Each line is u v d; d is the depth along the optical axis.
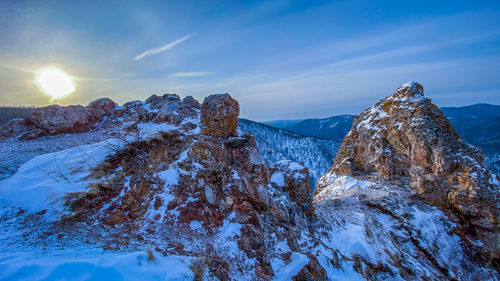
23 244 6.23
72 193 8.56
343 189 22.08
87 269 5.12
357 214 16.45
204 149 11.29
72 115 17.72
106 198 9.07
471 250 15.58
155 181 9.84
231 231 8.73
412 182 19.91
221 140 12.53
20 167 10.52
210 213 9.15
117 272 5.27
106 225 7.88
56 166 10.13
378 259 11.91
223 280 6.50
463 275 14.40
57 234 6.98
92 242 6.81
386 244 13.79
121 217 8.35
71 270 5.01
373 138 23.48
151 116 19.86
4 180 9.56
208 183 9.98
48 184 8.93
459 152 17.72
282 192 13.38
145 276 5.38
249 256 8.12
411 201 18.41
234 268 7.29
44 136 16.72
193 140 11.98
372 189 20.53
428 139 18.81
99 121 20.67
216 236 8.36
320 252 10.46
